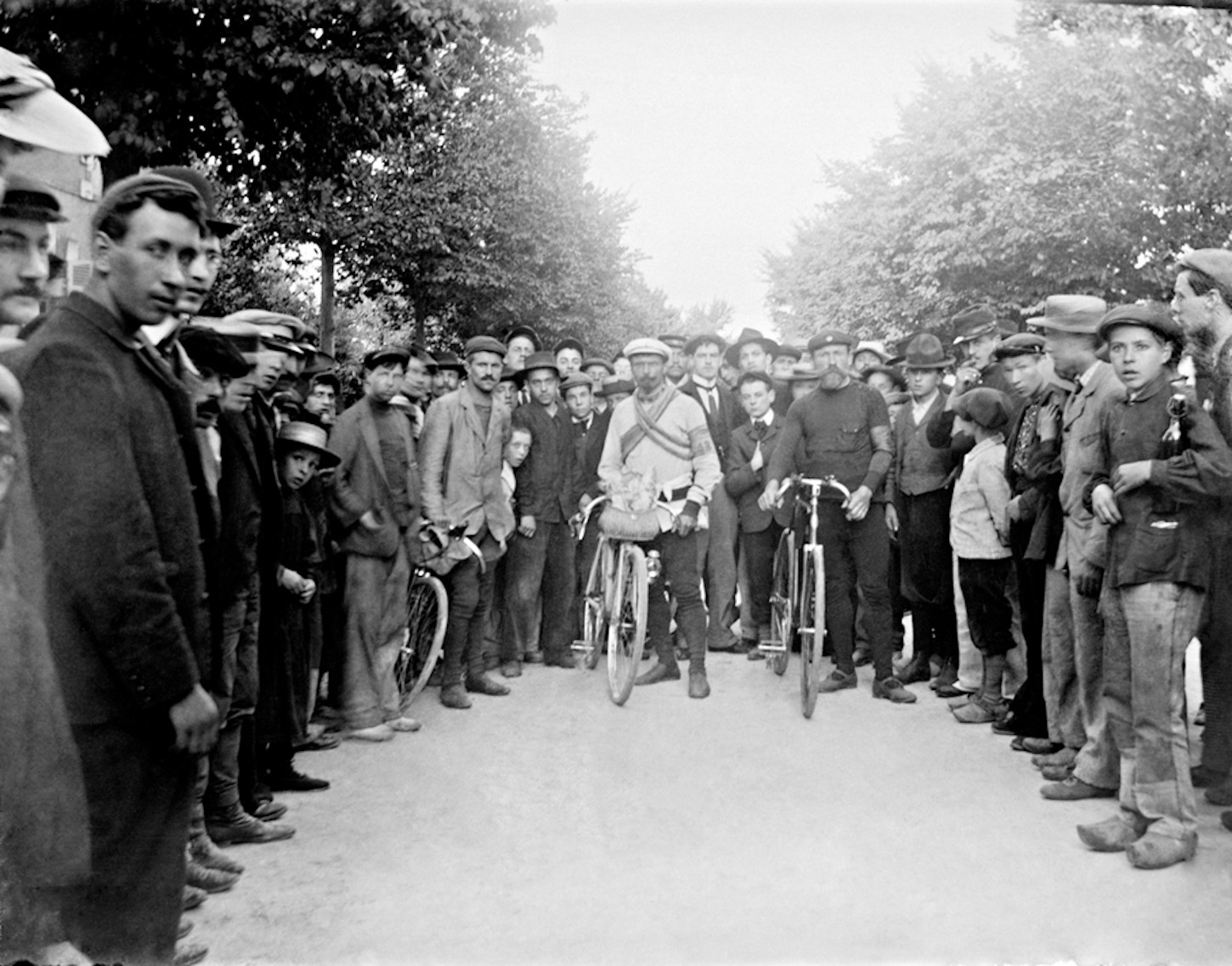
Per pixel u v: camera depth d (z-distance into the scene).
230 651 2.86
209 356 2.73
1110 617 3.18
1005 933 2.39
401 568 4.42
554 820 3.24
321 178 4.90
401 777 3.72
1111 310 3.06
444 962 2.29
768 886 2.68
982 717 4.50
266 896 2.65
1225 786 3.26
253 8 4.57
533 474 5.59
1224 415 2.86
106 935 1.76
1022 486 4.09
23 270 1.85
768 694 5.04
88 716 1.74
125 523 1.74
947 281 4.62
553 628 5.79
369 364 4.45
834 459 5.01
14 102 1.86
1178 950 2.33
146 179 1.86
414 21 4.27
